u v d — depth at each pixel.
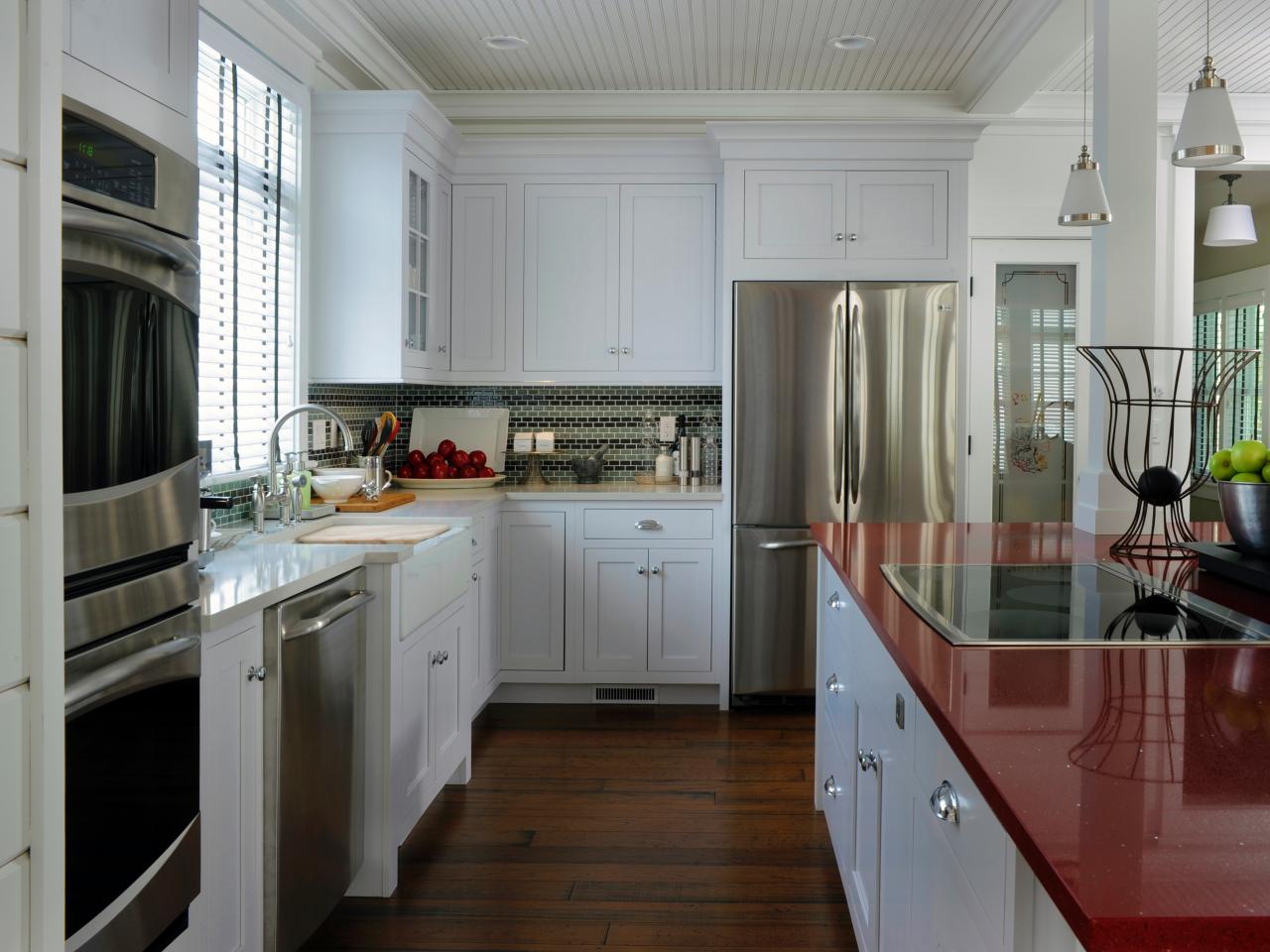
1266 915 0.69
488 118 4.81
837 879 2.67
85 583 1.46
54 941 1.26
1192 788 0.93
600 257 4.52
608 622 4.31
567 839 2.91
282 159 3.62
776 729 4.00
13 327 1.19
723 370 4.34
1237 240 4.77
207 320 3.03
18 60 1.20
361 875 2.57
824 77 4.55
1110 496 2.79
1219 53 4.22
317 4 3.50
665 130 4.90
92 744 1.44
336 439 4.13
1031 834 0.83
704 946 2.33
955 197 4.24
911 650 1.45
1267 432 6.30
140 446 1.59
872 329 4.20
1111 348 2.45
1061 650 1.45
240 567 2.29
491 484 4.52
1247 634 1.53
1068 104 4.79
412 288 3.99
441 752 3.04
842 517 4.22
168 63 1.68
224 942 1.89
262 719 2.03
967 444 4.91
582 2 3.69
